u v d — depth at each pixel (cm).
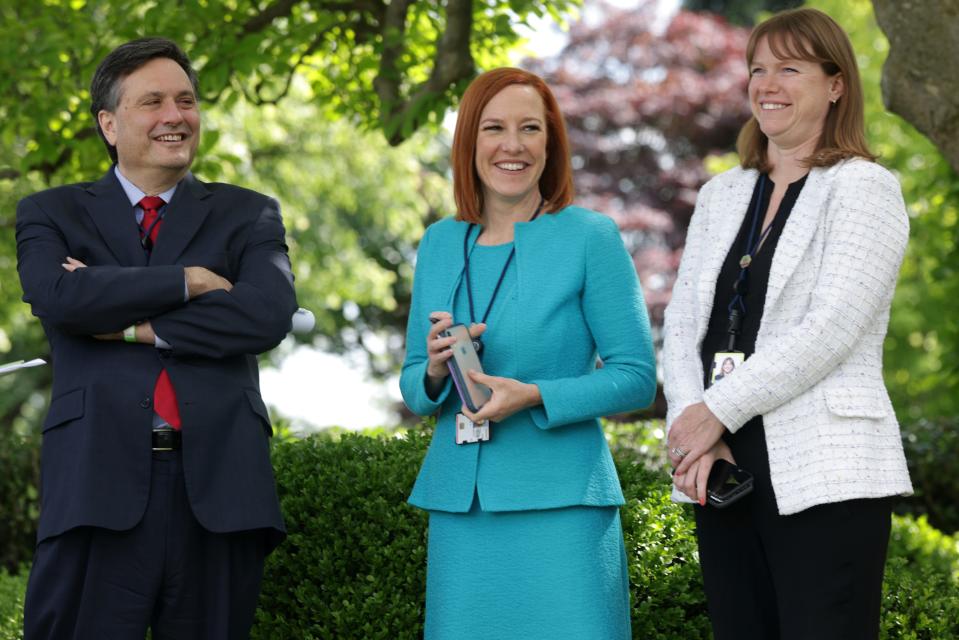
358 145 1955
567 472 418
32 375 2495
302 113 1862
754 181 432
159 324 427
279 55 904
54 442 427
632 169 2617
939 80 609
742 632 412
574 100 2662
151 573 423
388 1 960
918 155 1870
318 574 570
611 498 424
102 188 451
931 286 1862
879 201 403
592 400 414
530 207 442
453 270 442
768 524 400
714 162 2233
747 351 410
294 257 2052
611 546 426
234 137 1720
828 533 392
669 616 549
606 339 429
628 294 431
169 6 864
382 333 2953
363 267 2133
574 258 428
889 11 619
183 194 452
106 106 448
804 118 417
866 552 393
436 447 438
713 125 2623
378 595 554
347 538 568
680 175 2578
